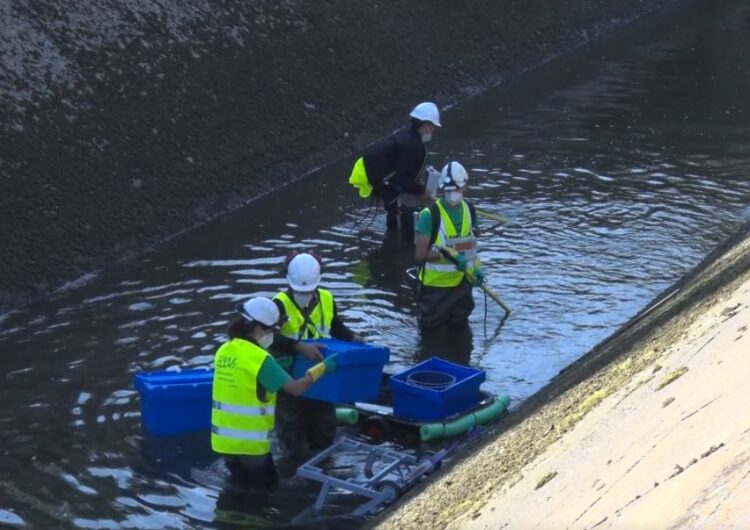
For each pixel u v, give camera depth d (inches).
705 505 171.0
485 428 343.6
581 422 270.8
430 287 427.8
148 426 347.6
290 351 331.0
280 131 655.8
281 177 629.9
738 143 709.3
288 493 311.7
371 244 534.0
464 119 776.9
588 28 1069.1
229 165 607.2
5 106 538.9
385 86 763.4
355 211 582.9
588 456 235.1
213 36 673.0
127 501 308.8
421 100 785.6
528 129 749.9
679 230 542.0
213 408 314.3
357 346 329.7
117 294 472.7
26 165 520.1
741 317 271.7
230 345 310.3
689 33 1097.4
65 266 492.4
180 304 458.9
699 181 625.6
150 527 295.1
